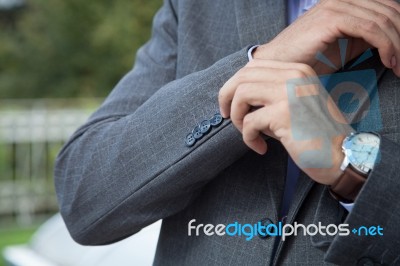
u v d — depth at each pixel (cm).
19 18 2242
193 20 145
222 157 127
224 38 142
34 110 905
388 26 118
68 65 1853
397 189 111
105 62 1758
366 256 113
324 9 122
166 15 157
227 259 131
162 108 133
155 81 151
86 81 1798
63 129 859
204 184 134
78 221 144
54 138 859
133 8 1692
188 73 143
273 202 129
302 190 126
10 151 853
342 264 114
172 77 150
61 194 148
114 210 138
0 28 2242
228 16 142
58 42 1859
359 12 119
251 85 116
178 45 147
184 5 146
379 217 111
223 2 144
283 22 135
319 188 127
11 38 2056
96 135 145
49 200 859
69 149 149
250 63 119
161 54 154
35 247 418
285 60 121
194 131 128
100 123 148
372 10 119
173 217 144
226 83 120
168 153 130
